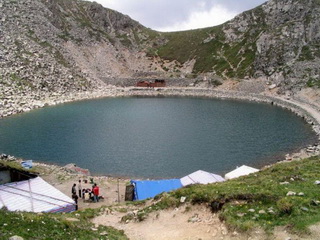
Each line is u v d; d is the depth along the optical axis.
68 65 167.75
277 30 170.88
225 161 59.56
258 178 30.78
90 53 196.62
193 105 131.25
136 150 66.44
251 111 114.81
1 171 36.66
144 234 22.44
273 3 192.88
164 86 185.88
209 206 23.50
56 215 25.25
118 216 27.80
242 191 23.81
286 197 21.56
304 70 141.50
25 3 185.00
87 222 24.81
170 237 21.11
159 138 75.62
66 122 93.25
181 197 25.88
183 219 23.39
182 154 63.81
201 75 188.00
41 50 160.38
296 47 157.75
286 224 18.38
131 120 97.31
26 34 163.88
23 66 140.50
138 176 52.88
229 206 21.89
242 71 173.75
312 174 28.42
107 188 45.88
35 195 31.06
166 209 25.34
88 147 68.44
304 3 173.00
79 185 43.34
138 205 30.72
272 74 156.00
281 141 72.50
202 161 59.72
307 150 63.31
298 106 113.06
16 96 120.81
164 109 119.94
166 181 41.00
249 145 69.50
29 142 71.94
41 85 138.62
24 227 19.09
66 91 147.12
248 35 195.25
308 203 20.22
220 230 20.08
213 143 71.25
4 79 127.12
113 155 63.34
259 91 152.38
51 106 122.56
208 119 99.31
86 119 98.12
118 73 196.75
